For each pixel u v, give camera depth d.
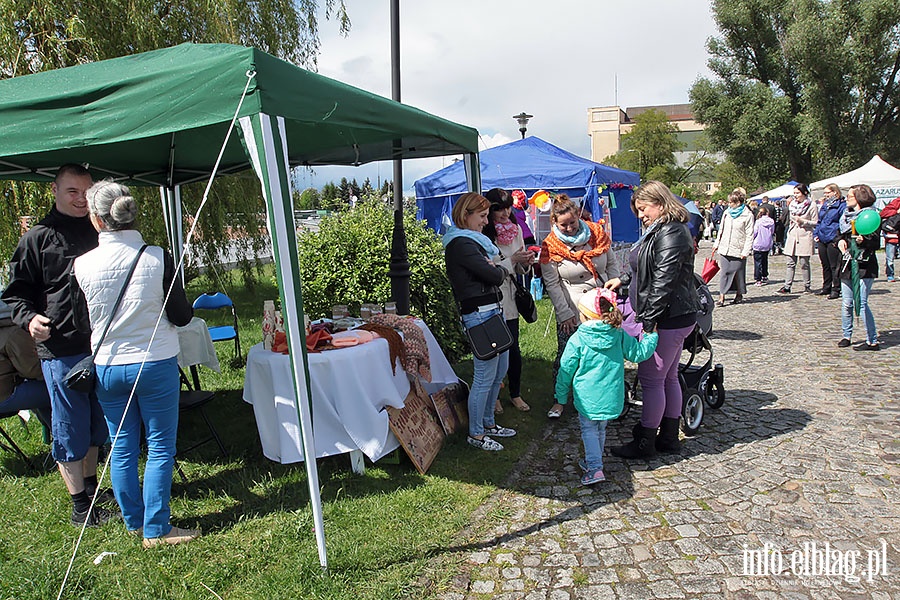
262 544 3.02
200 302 6.32
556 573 2.78
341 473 3.82
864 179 18.28
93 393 3.31
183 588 2.70
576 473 3.85
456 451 4.22
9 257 7.20
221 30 8.20
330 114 3.04
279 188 2.63
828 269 9.77
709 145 38.69
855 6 29.05
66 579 2.72
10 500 3.59
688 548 2.94
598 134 96.06
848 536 2.98
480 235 4.05
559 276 4.72
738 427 4.49
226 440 4.51
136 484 3.09
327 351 3.71
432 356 4.62
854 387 5.26
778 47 32.16
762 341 7.15
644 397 3.94
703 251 21.25
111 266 2.77
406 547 2.97
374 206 6.86
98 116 2.85
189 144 4.79
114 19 7.64
